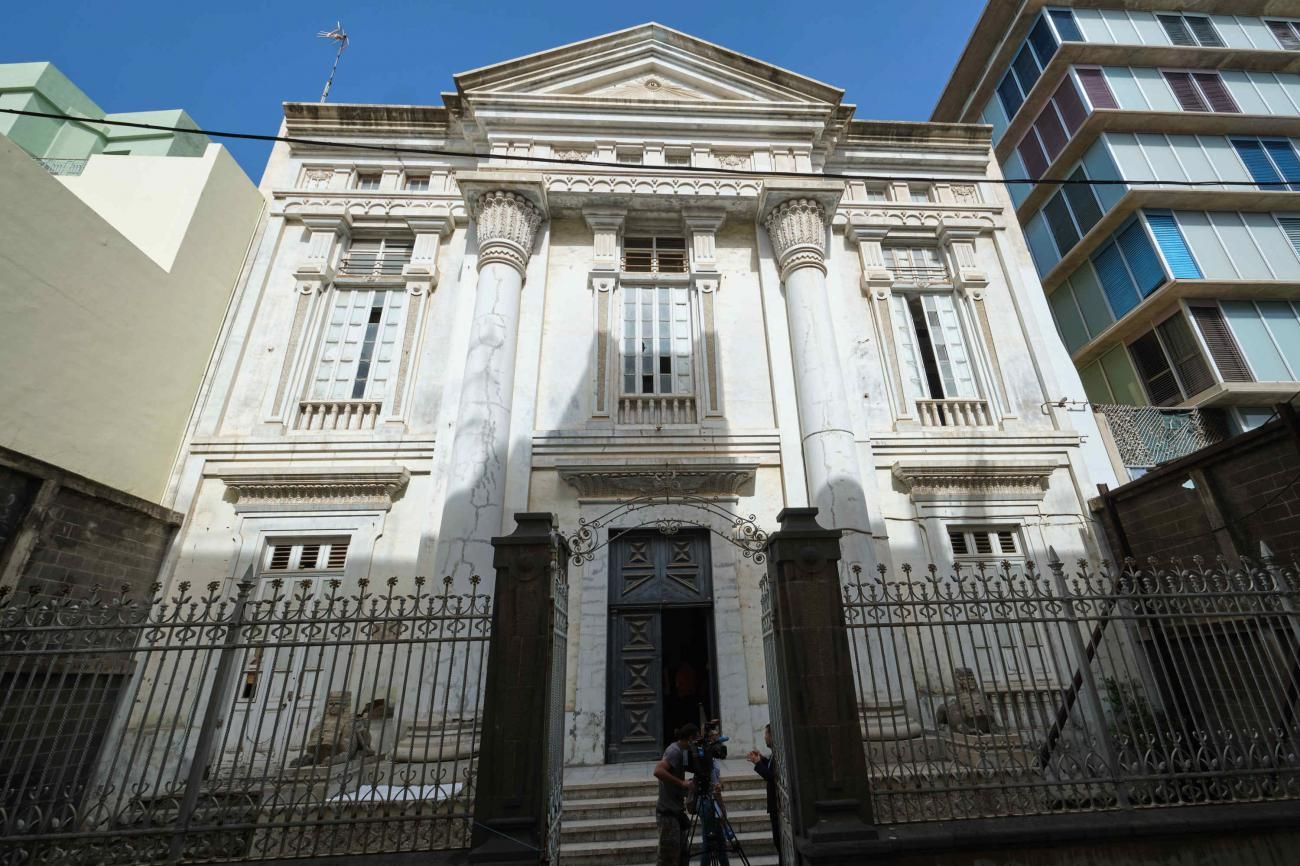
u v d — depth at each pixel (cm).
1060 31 1620
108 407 814
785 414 994
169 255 943
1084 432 1030
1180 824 436
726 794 688
